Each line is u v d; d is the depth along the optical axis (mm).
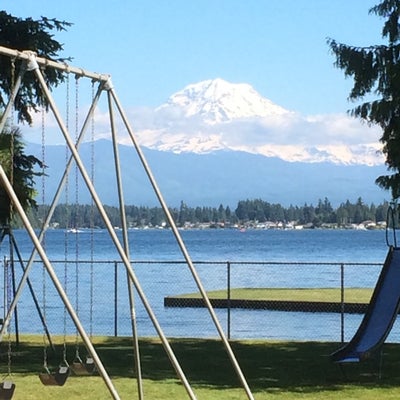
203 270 49125
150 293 31594
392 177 15539
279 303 26188
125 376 12859
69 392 11523
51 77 14148
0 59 13891
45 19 14445
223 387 12000
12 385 7750
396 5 15930
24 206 14516
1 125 7828
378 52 16016
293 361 14469
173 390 11711
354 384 12344
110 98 9336
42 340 16953
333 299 26828
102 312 24703
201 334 19797
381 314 13547
